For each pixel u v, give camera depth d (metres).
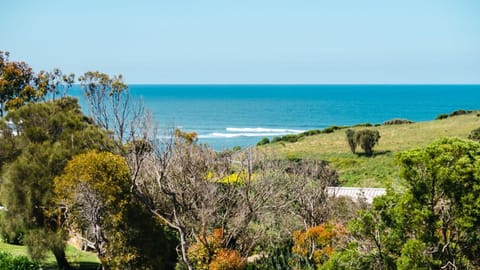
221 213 28.47
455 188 15.49
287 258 25.56
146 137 24.77
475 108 197.12
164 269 24.59
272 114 172.12
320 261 23.34
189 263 22.58
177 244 26.83
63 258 25.66
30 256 23.75
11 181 23.62
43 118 25.89
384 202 17.03
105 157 23.08
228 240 25.02
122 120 24.66
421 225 16.22
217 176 28.73
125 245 23.28
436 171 15.62
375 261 17.12
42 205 23.67
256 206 26.53
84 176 22.20
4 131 25.88
